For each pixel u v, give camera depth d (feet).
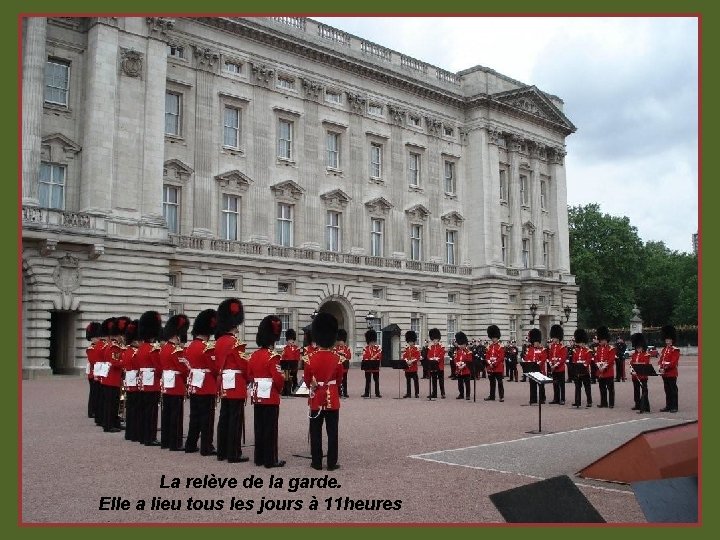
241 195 158.92
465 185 216.54
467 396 95.55
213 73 156.04
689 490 28.30
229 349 47.29
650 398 96.48
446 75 216.54
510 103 223.71
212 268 149.28
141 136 137.28
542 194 243.40
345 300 177.17
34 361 119.55
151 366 54.80
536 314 221.25
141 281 132.57
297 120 172.14
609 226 331.57
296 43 170.30
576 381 84.28
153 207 137.28
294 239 169.27
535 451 49.98
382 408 82.07
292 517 32.73
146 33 140.15
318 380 43.83
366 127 189.06
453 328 206.90
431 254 202.90
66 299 122.83
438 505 34.42
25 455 48.49
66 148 130.62
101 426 64.23
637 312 285.23
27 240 118.52
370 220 188.03
